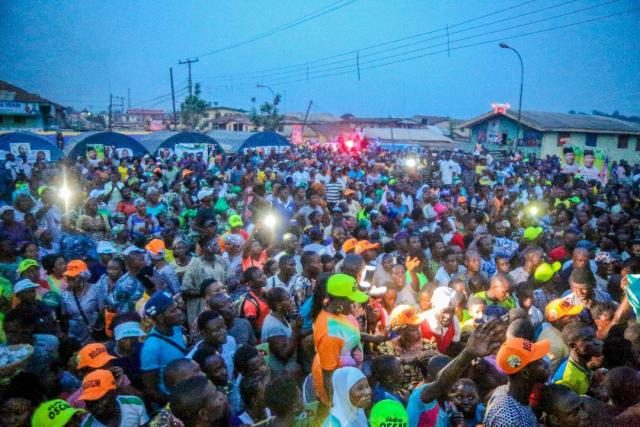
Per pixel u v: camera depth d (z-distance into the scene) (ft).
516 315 15.74
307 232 31.19
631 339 15.65
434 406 11.43
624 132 108.58
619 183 61.72
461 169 80.94
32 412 12.45
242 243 26.99
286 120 255.91
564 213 38.93
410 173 75.15
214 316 14.66
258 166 77.56
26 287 17.67
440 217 39.17
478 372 14.66
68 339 16.55
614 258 24.84
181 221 38.04
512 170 84.33
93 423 12.16
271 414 12.80
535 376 10.73
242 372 13.06
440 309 17.71
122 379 14.48
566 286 23.29
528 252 23.61
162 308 14.70
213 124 241.76
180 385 10.53
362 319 18.15
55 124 135.03
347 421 10.48
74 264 21.02
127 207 38.52
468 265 22.90
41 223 33.24
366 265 21.18
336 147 144.25
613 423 11.24
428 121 270.87
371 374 13.62
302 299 20.29
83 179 58.65
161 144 95.76
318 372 13.12
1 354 13.58
